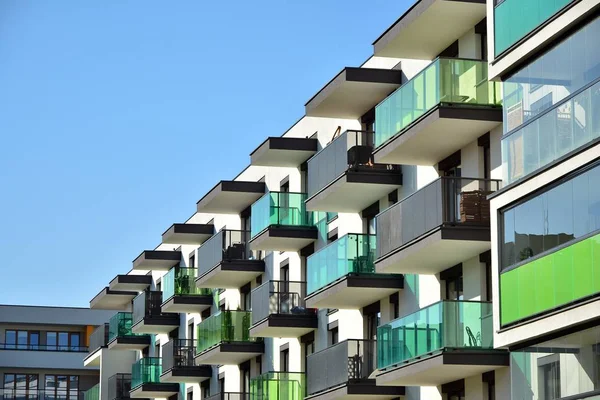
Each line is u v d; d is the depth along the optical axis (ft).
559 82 90.89
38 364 313.32
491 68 99.60
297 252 167.22
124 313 257.14
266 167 182.39
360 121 143.95
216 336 180.86
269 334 163.73
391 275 131.34
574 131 88.63
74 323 319.68
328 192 136.77
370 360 130.00
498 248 97.25
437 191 110.22
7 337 317.42
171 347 208.54
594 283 85.05
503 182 97.81
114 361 271.90
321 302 139.54
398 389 129.18
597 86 86.07
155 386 229.04
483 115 109.70
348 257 131.85
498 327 96.53
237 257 182.19
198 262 195.72
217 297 206.39
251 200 187.62
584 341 86.79
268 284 159.74
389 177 132.36
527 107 95.09
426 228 112.06
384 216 121.90
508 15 97.55
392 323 118.11
